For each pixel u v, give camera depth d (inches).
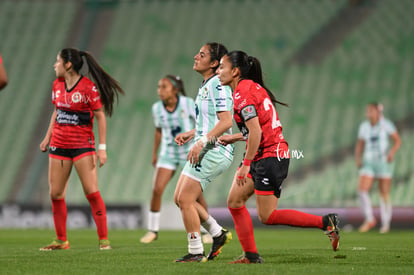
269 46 2925.7
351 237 1364.4
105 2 3265.3
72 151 906.1
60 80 900.6
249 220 664.4
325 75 2780.5
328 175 2356.1
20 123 2743.6
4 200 2420.0
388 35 2886.3
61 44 3100.4
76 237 1391.5
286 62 2854.3
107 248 933.2
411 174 2295.8
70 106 888.3
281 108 2662.4
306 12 3051.2
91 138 919.7
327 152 2445.9
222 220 1841.8
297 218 665.6
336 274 553.3
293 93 2711.6
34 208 1951.3
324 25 2982.3
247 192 660.7
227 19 3097.9
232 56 659.4
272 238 1371.8
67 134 900.0
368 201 1718.8
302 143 2498.8
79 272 581.3
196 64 725.9
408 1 2997.0
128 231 1726.1
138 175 2493.8
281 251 882.8
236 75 661.3
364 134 1722.4
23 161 2564.0
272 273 555.2
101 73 906.7
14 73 2977.4
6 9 3314.5
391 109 2571.4
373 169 1717.5
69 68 884.6
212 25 3073.3
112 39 3097.9
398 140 1701.5
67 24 3201.3
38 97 2859.3
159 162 1197.1
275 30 2997.0
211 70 724.0
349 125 2546.8
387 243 1125.7
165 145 1193.4
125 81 2878.9
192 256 687.1
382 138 1704.0
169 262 677.9
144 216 1905.8
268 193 648.4
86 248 956.6
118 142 2630.4
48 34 3157.0
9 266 635.5
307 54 2881.4
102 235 937.5
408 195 2231.8
